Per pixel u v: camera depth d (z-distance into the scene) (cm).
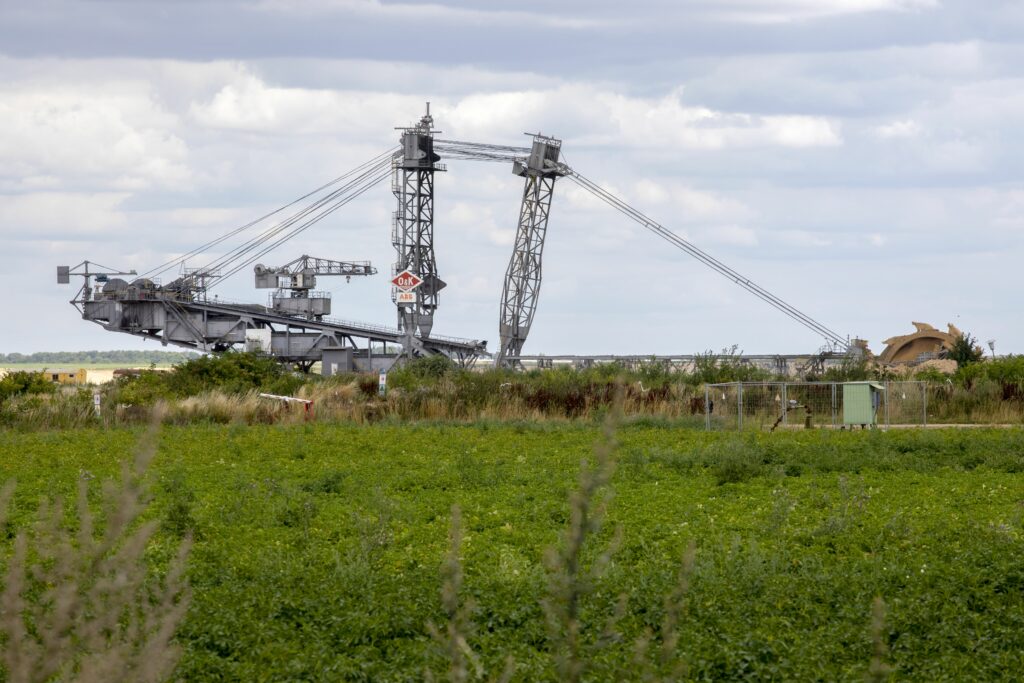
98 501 6359
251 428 12050
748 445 8944
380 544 4944
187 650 3291
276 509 6047
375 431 11731
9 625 1538
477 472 7631
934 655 3316
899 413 12950
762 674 3111
